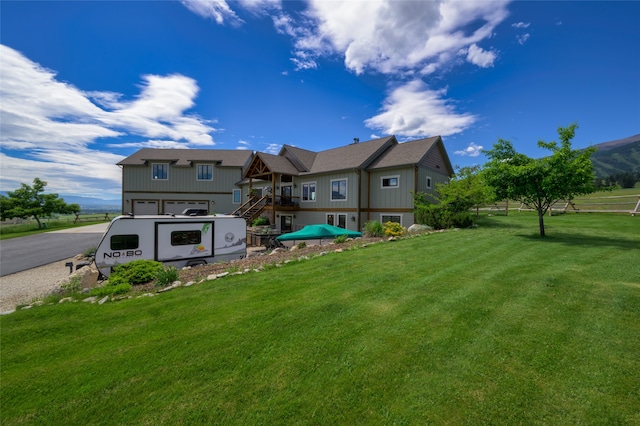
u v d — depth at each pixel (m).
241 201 30.19
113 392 2.88
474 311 4.17
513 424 2.21
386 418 2.35
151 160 30.20
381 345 3.42
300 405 2.55
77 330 4.37
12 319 4.84
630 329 3.45
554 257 7.02
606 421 2.18
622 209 18.17
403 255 8.21
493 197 10.93
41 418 2.59
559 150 9.33
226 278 6.83
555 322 3.71
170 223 10.44
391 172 17.91
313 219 21.47
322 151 25.33
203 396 2.74
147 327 4.32
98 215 41.66
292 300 5.07
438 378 2.78
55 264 13.66
